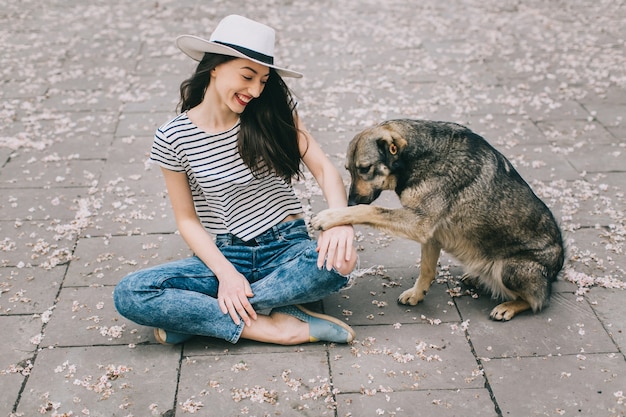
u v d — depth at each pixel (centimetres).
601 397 289
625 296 355
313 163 344
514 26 855
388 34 823
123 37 816
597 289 362
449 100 625
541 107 610
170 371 307
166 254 400
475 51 761
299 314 324
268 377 302
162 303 303
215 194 322
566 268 379
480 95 635
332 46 779
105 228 426
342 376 303
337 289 316
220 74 297
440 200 325
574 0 970
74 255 397
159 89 661
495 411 283
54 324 338
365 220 316
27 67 717
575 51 761
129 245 408
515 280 336
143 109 614
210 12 918
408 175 329
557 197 458
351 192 344
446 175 325
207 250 320
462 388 295
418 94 641
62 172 498
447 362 311
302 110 602
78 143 546
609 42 791
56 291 364
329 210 312
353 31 834
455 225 333
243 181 321
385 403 287
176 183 323
